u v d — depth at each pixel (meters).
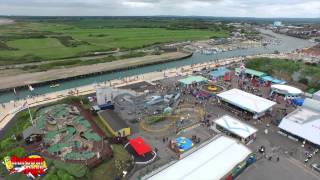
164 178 52.81
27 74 150.38
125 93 101.44
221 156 60.62
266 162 67.69
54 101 106.88
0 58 185.00
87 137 76.56
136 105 96.44
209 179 52.72
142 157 68.62
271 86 120.06
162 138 78.56
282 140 78.50
